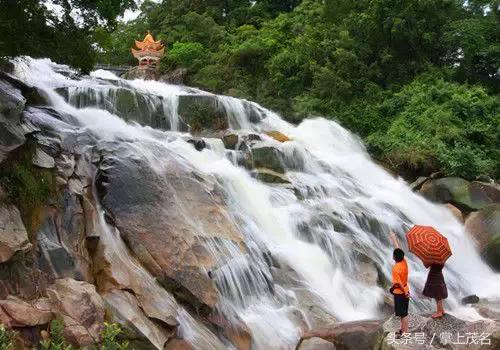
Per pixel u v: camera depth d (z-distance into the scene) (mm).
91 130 11312
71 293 6863
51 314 6434
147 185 9820
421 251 7500
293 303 10016
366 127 22453
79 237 8055
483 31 26281
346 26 25812
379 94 23531
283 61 25750
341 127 21734
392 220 14367
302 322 9547
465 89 22703
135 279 8062
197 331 8203
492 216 15781
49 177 8227
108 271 7840
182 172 11000
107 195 9320
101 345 6512
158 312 7723
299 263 11102
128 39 35844
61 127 10844
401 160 19656
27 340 6008
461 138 20078
